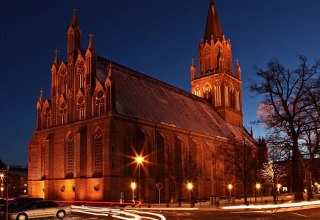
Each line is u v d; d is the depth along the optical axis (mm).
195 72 125438
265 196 101312
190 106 104688
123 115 71312
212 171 95500
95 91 73000
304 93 45406
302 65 45844
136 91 85188
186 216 37188
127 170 70812
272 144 46844
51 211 37375
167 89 100812
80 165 70938
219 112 117188
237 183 102375
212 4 124438
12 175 144500
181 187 78375
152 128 78875
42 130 82625
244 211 42219
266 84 47031
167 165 78875
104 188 66312
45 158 80750
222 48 120500
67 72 80375
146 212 43438
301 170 63562
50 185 77188
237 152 82188
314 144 48938
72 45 80688
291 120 45500
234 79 123000
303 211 39156
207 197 89312
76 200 69938
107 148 67625
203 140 95625
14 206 38219
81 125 74250
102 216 38594
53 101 81875
